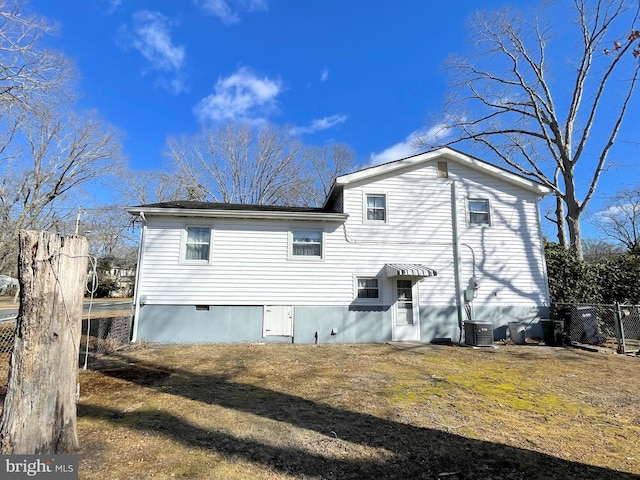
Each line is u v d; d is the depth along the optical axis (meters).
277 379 6.21
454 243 11.72
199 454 3.26
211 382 5.93
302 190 31.16
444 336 11.16
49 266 3.18
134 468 2.96
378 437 3.73
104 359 7.71
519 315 11.50
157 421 4.07
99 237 33.69
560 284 12.59
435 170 12.16
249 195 30.83
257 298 10.66
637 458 3.30
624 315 10.51
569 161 15.27
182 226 10.66
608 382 6.26
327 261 11.11
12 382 2.98
